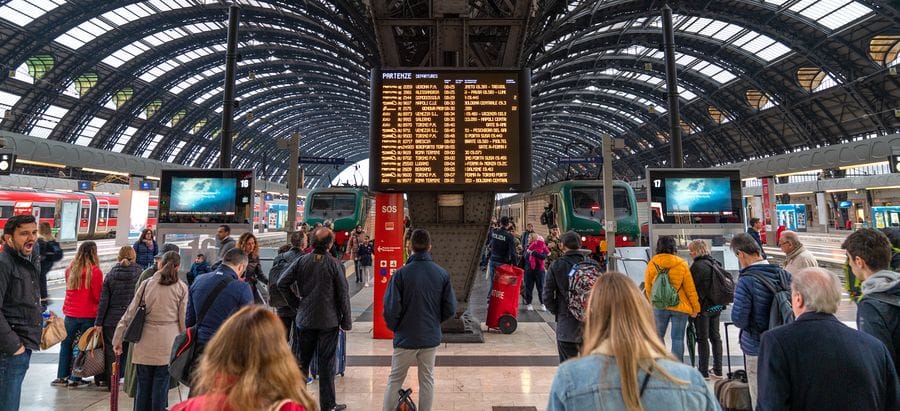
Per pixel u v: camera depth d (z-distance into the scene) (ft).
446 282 11.94
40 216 65.46
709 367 17.07
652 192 36.24
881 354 5.51
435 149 19.79
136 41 116.78
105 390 14.55
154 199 81.30
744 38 104.17
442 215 22.25
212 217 32.63
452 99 19.99
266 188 156.15
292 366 4.21
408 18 21.31
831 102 109.81
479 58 23.62
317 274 12.73
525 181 19.58
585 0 75.87
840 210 137.39
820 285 5.82
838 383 5.32
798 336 5.66
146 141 160.86
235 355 4.00
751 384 10.19
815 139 121.29
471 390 14.64
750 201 100.94
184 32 122.31
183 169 32.86
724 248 34.83
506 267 22.88
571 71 133.28
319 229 13.29
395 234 21.52
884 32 83.05
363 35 93.40
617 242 46.91
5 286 9.49
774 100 118.73
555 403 4.03
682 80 136.46
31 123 118.93
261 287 18.34
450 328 21.20
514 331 22.57
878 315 6.64
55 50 106.93
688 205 36.11
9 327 9.29
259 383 3.90
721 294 15.12
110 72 123.44
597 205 47.78
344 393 14.34
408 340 11.28
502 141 19.83
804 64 103.86
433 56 22.21
